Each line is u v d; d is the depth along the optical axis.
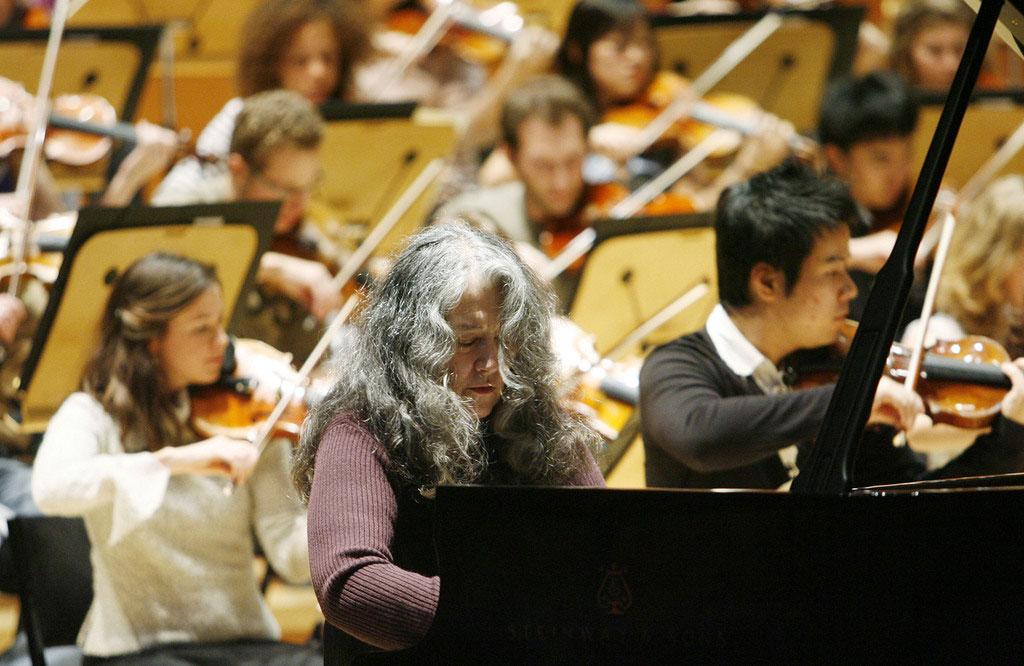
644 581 5.43
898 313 6.27
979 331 9.75
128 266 8.88
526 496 5.41
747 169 14.30
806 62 14.58
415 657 5.45
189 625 8.67
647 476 8.27
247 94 13.54
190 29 14.58
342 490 5.93
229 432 8.88
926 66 15.77
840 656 5.47
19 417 10.28
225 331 9.38
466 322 6.17
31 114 12.28
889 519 5.49
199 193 11.95
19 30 12.55
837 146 11.44
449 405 6.03
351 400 6.20
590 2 14.57
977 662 5.53
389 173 12.18
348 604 5.61
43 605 8.20
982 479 7.27
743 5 17.45
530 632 5.43
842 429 6.13
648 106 14.70
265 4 13.44
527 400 6.32
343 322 10.42
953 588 5.52
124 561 8.52
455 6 16.34
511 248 6.45
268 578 10.33
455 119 13.66
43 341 8.84
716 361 8.19
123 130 12.31
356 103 11.99
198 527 8.72
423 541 6.06
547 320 6.36
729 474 8.05
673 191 14.12
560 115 12.47
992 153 13.44
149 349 8.78
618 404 9.14
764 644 5.45
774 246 7.98
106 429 8.70
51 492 8.30
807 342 8.15
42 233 10.98
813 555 5.47
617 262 9.47
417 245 6.35
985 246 9.73
